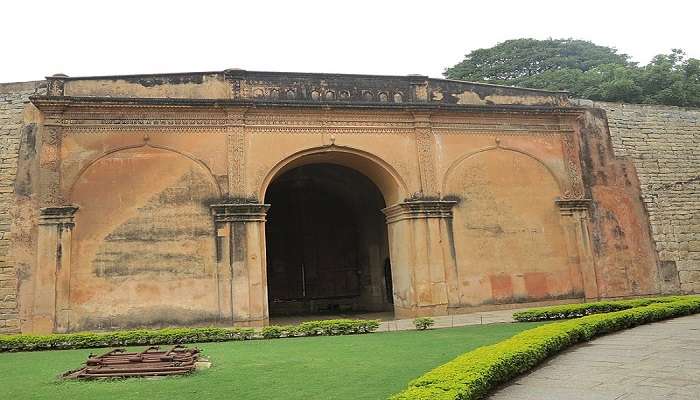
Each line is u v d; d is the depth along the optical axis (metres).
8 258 11.26
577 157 14.97
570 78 26.41
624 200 15.14
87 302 11.19
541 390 5.04
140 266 11.59
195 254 11.86
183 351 7.23
